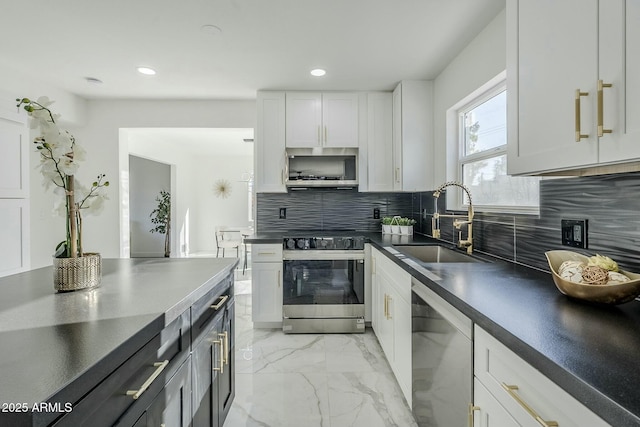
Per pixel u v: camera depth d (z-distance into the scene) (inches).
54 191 46.1
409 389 68.6
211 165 319.9
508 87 50.6
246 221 322.0
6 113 102.9
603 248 48.0
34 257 144.5
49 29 82.1
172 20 78.5
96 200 49.6
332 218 141.6
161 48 92.4
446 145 104.3
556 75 40.3
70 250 47.6
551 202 58.9
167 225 273.7
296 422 68.9
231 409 72.9
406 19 78.1
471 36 86.0
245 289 175.0
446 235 105.9
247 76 112.1
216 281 57.1
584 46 35.9
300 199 141.0
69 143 45.9
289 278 116.3
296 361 95.2
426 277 55.4
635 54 30.2
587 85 35.5
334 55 96.7
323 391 80.0
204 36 86.0
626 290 37.4
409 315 68.4
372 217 142.1
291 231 139.6
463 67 92.7
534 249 63.3
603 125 33.3
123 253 141.8
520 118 47.7
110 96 132.3
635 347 28.5
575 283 40.4
